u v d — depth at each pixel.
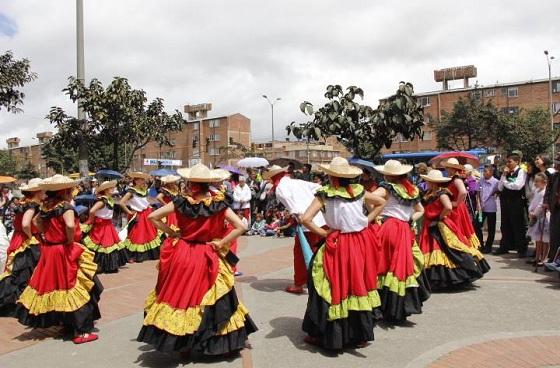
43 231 5.64
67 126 14.60
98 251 9.30
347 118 11.17
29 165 62.97
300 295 7.39
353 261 5.01
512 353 4.89
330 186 5.13
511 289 7.34
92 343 5.56
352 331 5.01
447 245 7.25
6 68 15.29
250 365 4.80
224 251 4.95
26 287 6.07
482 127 38.03
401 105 10.77
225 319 4.77
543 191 8.45
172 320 4.63
